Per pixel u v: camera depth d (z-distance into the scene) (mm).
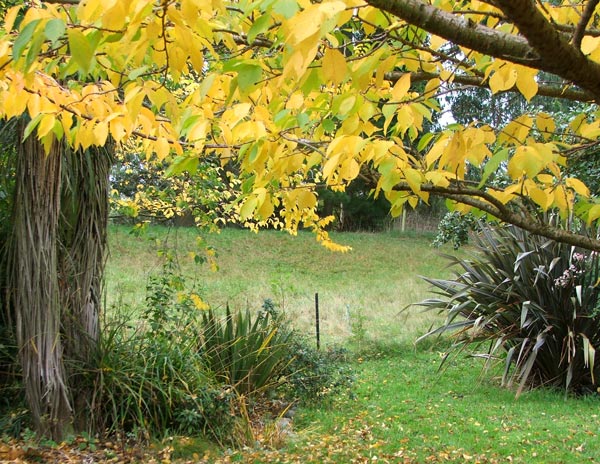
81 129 2326
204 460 4738
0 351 5012
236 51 2154
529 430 5969
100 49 2008
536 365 7949
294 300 14164
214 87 2350
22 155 4613
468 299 8109
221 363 6250
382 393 7582
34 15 1705
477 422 6242
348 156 1843
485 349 9930
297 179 3264
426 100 2164
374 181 2250
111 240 18203
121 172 7043
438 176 2012
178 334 5891
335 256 22219
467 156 2014
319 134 2320
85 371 5004
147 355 5410
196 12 1510
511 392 7578
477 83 2229
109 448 4781
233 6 1985
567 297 7523
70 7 2088
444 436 5773
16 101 2164
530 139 2023
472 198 2197
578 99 2201
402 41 1854
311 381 6801
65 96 2418
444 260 22297
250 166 2227
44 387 4664
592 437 5703
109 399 5035
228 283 15961
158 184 7176
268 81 2254
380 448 5359
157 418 5129
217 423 5328
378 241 25156
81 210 5090
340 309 13492
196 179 6508
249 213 2113
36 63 1959
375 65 1787
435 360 9461
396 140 2123
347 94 1937
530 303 7473
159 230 20250
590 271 7539
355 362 9398
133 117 1900
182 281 6387
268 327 6902
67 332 5043
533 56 1409
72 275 5066
